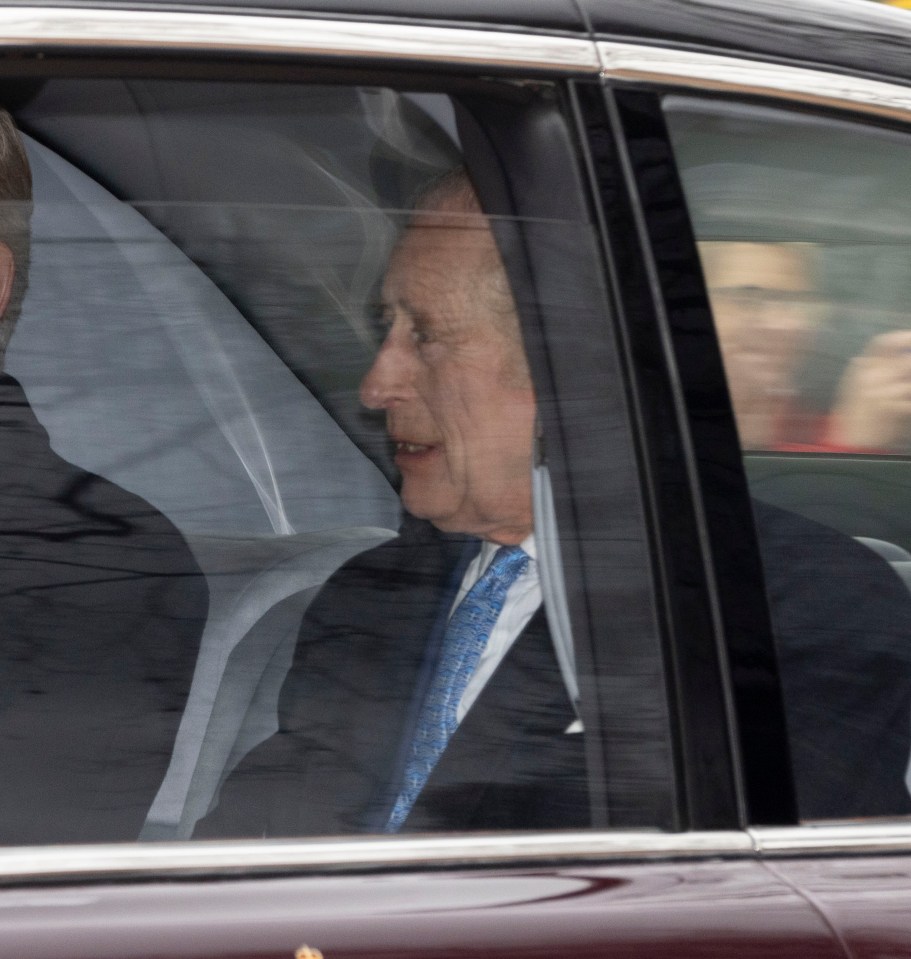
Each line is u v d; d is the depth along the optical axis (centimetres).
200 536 627
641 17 663
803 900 613
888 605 664
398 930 577
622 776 621
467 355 643
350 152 649
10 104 638
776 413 655
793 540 652
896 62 702
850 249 675
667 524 630
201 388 636
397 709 627
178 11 612
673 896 604
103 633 609
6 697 597
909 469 676
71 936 557
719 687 629
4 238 629
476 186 651
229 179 650
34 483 612
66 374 622
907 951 609
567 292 641
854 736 646
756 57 675
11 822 586
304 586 632
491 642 637
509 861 606
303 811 609
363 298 653
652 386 637
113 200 643
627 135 648
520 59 638
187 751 607
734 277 655
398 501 648
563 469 639
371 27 627
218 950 562
